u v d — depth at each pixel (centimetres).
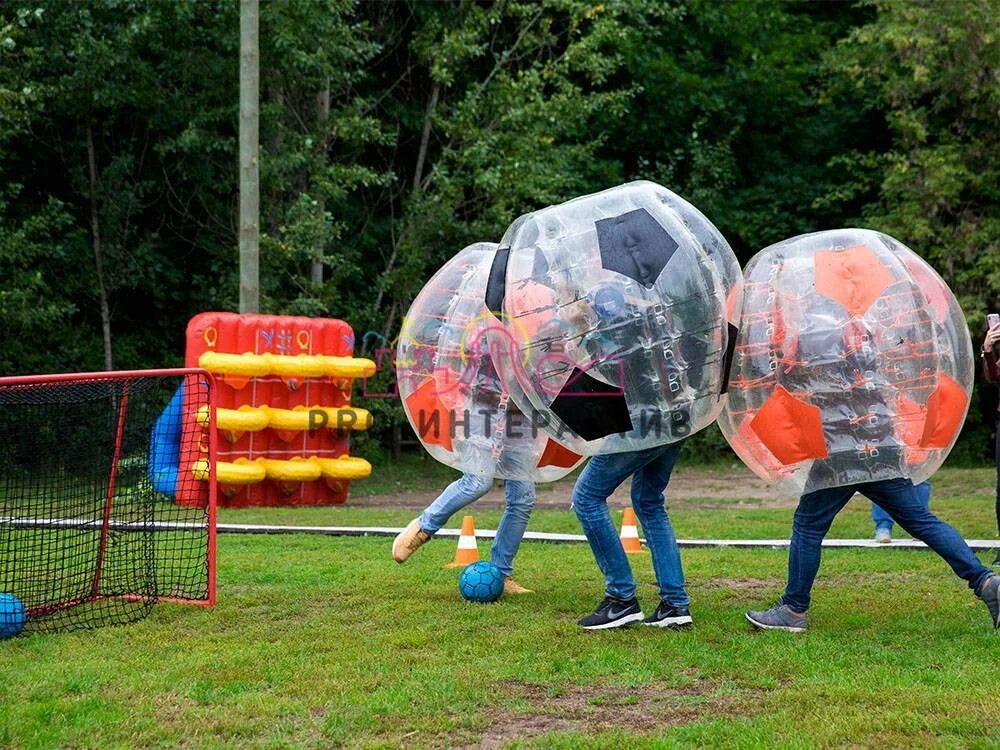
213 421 757
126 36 1750
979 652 594
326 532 1127
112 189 1923
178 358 2067
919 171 2178
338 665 579
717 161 2359
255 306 1542
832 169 2467
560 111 2050
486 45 2081
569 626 671
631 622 665
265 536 1096
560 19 2281
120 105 1894
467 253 764
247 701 513
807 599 659
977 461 2230
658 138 2448
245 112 1526
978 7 2069
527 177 1988
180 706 510
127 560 870
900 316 625
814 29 2506
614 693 530
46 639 653
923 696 505
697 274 618
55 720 488
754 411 637
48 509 840
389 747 451
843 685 530
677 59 2462
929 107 2300
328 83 1959
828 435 621
